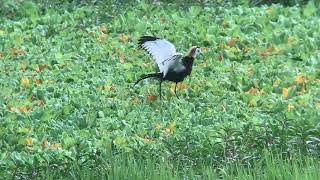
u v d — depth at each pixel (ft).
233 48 70.44
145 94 60.23
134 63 67.51
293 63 67.77
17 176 44.88
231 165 43.04
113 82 63.31
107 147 46.32
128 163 42.88
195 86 61.72
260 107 58.03
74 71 66.08
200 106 58.13
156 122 54.85
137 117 55.98
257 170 41.98
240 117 55.93
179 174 43.16
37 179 44.52
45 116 55.83
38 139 52.21
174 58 54.08
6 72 66.18
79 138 51.55
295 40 72.79
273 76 64.49
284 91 60.54
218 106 57.67
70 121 54.90
